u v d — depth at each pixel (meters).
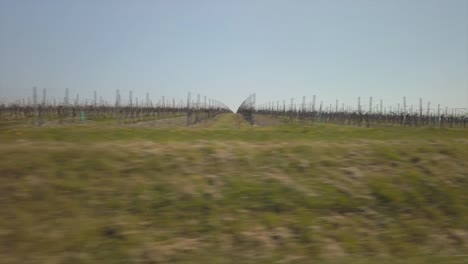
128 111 72.19
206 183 12.79
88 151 13.62
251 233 10.38
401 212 12.52
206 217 10.96
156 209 11.10
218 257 9.19
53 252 8.64
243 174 13.68
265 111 123.12
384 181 14.06
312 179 13.81
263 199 12.20
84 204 10.89
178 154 14.48
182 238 9.90
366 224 11.69
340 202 12.49
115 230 9.76
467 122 64.88
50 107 65.69
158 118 76.56
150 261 8.75
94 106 74.00
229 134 21.00
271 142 17.45
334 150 16.36
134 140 16.69
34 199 10.71
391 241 10.88
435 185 14.19
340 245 10.37
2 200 10.45
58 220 9.96
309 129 25.23
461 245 10.95
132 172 12.91
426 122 57.84
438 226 11.94
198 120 70.25
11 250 8.56
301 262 9.26
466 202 13.45
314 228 10.94
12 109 68.12
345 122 69.69
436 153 16.92
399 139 19.83
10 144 14.07
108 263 8.49
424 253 10.24
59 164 12.59
